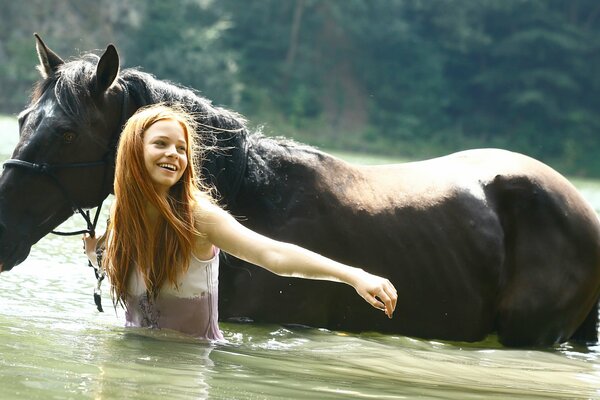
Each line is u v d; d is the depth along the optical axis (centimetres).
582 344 1108
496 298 1055
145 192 748
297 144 1036
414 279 1012
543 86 10156
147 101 934
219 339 828
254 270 959
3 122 5184
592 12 10625
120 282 788
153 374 657
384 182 1051
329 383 690
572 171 9506
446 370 825
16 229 875
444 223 1034
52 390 588
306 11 9894
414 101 9925
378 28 10038
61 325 830
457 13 10262
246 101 9069
